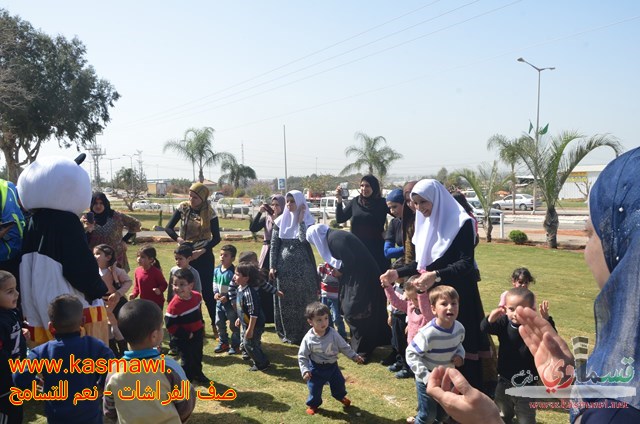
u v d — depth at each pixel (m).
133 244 17.19
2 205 4.26
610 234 0.98
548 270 11.38
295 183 55.88
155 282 6.05
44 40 31.75
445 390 1.28
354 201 6.42
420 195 4.05
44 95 30.91
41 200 3.85
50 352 3.13
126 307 2.88
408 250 5.00
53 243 3.87
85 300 4.01
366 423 4.15
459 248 3.94
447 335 3.71
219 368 5.48
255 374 5.28
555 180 15.20
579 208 39.50
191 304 4.90
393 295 4.80
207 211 6.59
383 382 5.04
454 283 3.97
